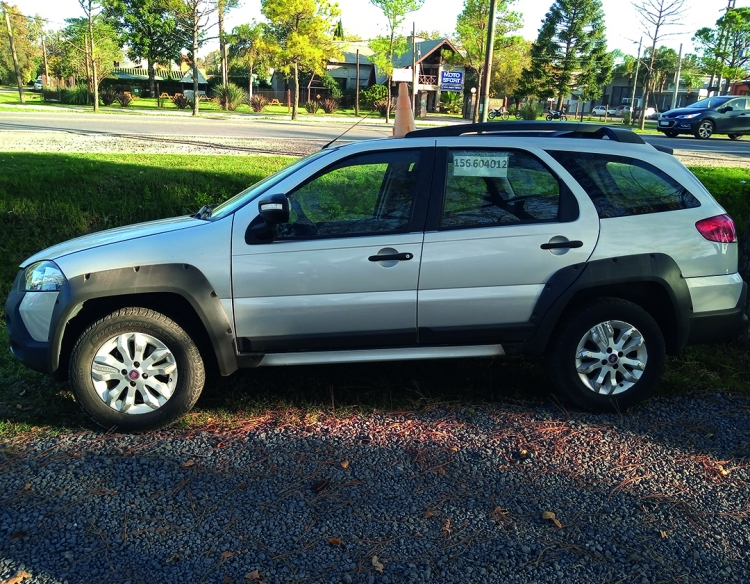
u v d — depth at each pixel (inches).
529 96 2284.7
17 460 147.7
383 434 160.2
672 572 112.5
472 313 164.4
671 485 138.7
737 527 124.9
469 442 156.4
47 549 117.3
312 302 160.4
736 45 1713.8
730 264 173.0
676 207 169.9
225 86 1664.6
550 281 163.6
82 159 429.1
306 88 2199.8
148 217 353.4
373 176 166.7
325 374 195.2
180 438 158.6
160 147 542.3
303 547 118.7
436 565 114.0
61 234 331.3
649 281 165.8
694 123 975.6
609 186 168.6
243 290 158.7
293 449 152.9
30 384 190.4
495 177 166.4
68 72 1838.1
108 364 156.9
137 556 115.9
